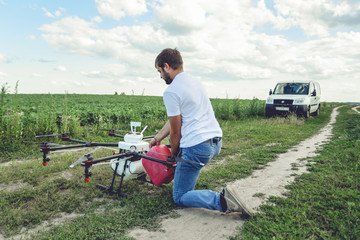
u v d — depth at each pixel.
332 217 2.55
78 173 4.29
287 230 2.32
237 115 15.03
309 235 2.29
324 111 22.06
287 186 3.67
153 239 2.34
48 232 2.45
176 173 2.73
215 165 5.12
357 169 4.26
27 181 3.97
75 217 2.83
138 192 3.51
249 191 3.60
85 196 3.35
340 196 3.08
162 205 3.04
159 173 3.01
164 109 13.14
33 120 7.34
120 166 3.37
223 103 15.95
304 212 2.63
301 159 5.41
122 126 9.88
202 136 2.51
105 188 3.58
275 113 14.73
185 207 3.04
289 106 14.08
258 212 2.78
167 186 3.72
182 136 2.60
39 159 5.20
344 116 16.94
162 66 2.63
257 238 2.23
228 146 6.95
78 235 2.32
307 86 14.99
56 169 4.48
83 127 8.70
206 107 2.64
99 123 8.97
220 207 2.62
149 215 2.79
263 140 7.89
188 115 2.53
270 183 3.93
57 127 7.53
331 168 4.43
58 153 5.66
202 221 2.69
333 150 6.02
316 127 11.36
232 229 2.50
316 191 3.30
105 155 5.59
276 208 2.86
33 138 6.61
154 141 3.15
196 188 3.71
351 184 3.47
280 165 5.05
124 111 11.52
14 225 2.62
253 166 4.92
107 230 2.45
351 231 2.25
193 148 2.52
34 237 2.38
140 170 3.29
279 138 8.27
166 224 2.63
